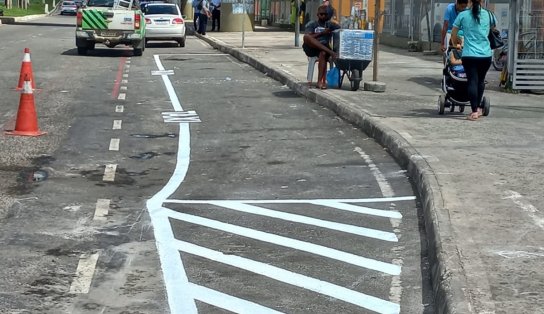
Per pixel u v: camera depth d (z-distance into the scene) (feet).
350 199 27.94
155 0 131.85
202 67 73.15
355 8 77.92
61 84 57.93
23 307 18.34
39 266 21.09
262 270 20.99
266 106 48.96
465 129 37.65
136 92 54.65
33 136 38.34
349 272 20.81
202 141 38.27
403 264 21.38
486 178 27.66
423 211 25.79
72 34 122.93
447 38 45.88
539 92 53.47
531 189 26.18
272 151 36.04
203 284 19.99
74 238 23.53
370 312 18.17
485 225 22.15
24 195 28.17
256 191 29.25
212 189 29.58
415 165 30.04
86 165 33.09
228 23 130.52
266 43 99.86
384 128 37.55
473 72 39.81
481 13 39.06
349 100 47.47
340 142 37.86
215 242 23.31
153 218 25.70
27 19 197.47
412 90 53.06
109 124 42.22
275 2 149.59
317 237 23.76
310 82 53.93
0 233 23.81
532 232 21.54
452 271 18.34
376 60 52.37
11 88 54.80
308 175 31.55
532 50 53.06
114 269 21.01
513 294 16.97
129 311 18.25
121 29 81.87
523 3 52.70
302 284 19.98
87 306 18.51
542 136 36.06
